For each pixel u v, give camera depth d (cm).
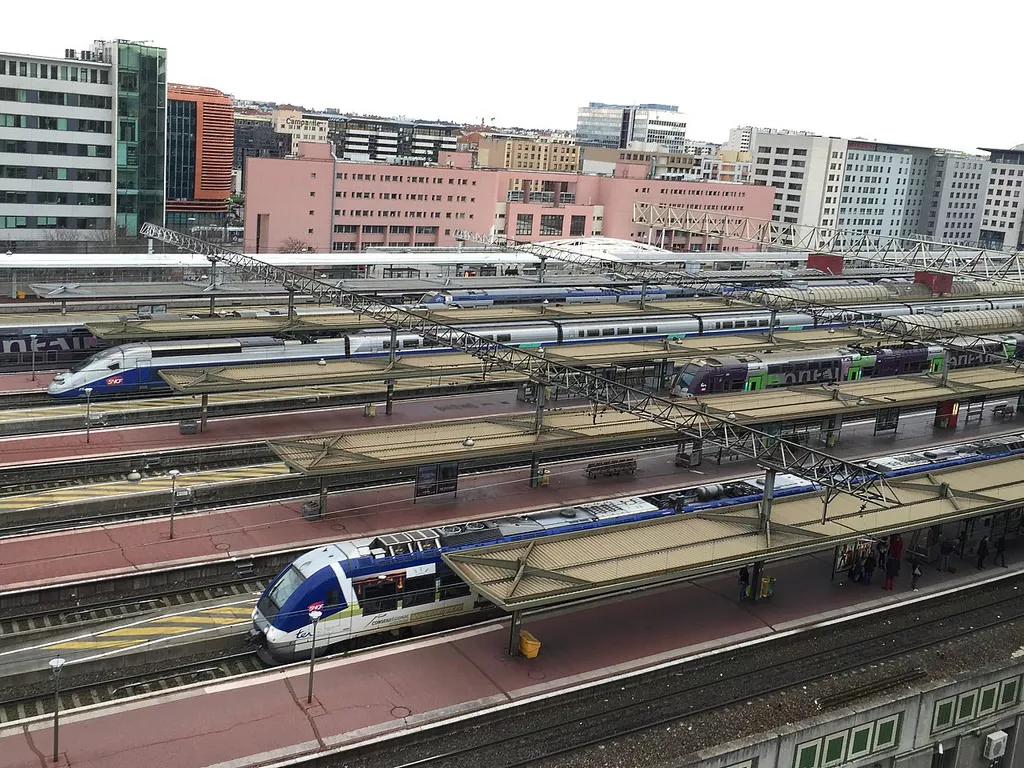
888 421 7562
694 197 19038
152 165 13838
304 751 3284
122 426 6512
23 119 12756
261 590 4684
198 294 9156
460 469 6150
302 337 8256
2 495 5338
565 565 4031
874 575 4997
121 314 8162
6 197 12862
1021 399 8419
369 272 11281
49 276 9131
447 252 12450
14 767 3119
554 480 6138
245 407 7119
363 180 15800
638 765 3431
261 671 3759
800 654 4212
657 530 4453
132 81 13375
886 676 4097
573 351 7831
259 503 5475
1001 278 13825
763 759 3316
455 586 4269
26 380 7281
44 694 3738
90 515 5288
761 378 7988
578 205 18150
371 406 7025
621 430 5875
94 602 4428
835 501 4941
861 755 3547
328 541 5028
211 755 3238
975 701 3794
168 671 3934
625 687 3872
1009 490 5209
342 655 3909
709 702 3825
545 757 3428
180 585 4628
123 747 3253
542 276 11562
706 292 10788
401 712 3547
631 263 11494
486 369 6378
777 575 4919
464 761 3378
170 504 5491
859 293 11831
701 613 4459
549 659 3978
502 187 17800
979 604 4812
